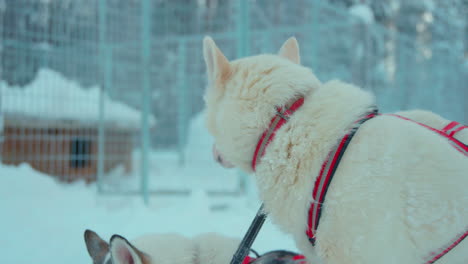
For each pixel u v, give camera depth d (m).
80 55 5.55
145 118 4.99
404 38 8.09
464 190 1.18
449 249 1.20
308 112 1.36
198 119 9.14
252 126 1.44
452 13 10.92
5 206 3.90
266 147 1.40
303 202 1.31
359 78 7.14
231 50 6.69
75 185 5.70
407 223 1.19
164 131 10.21
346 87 1.47
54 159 5.61
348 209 1.21
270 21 6.72
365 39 7.07
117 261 1.42
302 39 6.76
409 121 1.36
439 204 1.17
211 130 1.61
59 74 5.67
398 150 1.24
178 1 7.22
